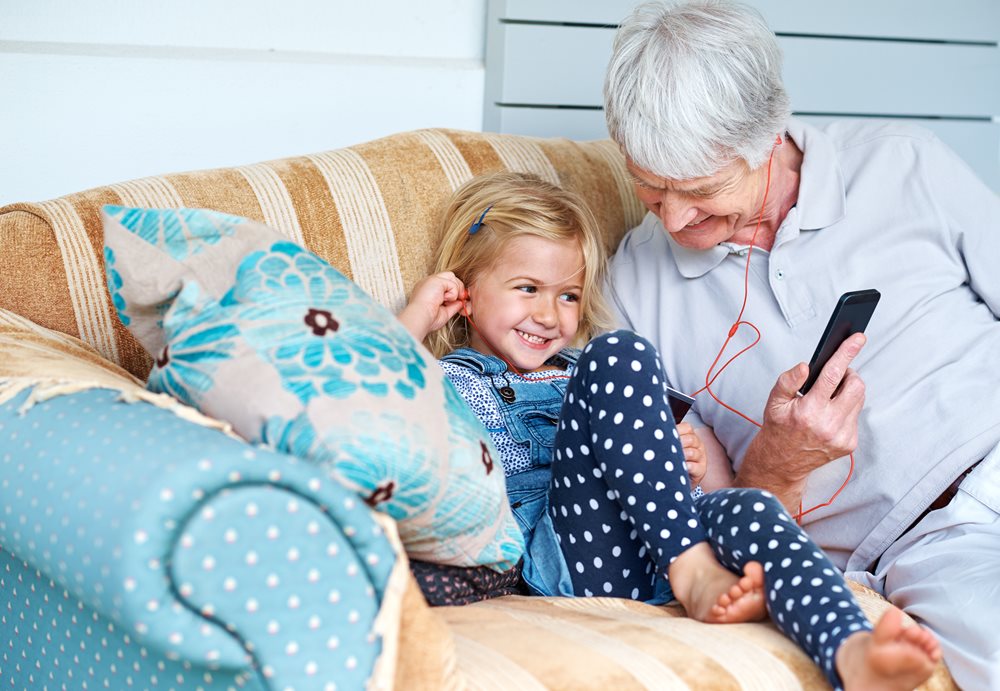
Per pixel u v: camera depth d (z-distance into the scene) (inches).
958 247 63.6
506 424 59.9
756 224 63.2
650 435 50.1
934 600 51.6
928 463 57.5
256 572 33.9
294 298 43.6
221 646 34.0
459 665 39.5
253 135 86.4
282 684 35.0
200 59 83.0
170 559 32.9
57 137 79.2
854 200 63.4
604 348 51.3
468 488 44.4
